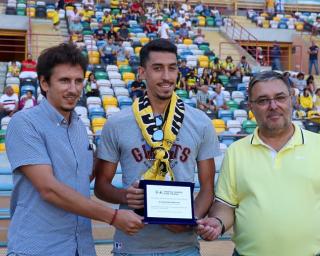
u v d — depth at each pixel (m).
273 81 3.09
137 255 3.08
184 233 3.13
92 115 12.65
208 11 25.83
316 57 22.03
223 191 3.26
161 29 21.05
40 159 2.77
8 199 4.24
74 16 21.05
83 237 2.92
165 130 3.11
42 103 2.93
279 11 28.88
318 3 30.61
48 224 2.80
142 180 2.90
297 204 3.00
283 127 3.08
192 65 18.55
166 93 3.12
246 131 12.52
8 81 14.98
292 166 3.05
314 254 3.00
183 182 2.95
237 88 16.77
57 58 2.85
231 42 22.59
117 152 3.21
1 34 21.56
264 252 3.03
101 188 3.23
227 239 4.37
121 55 17.94
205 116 3.29
